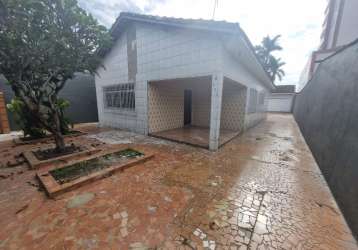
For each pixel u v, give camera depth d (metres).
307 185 2.69
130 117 6.84
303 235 1.68
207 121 8.02
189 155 4.05
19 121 5.33
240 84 5.95
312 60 11.48
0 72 3.08
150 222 1.83
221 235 1.67
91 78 9.55
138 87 6.21
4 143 5.14
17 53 2.93
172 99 7.04
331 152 2.88
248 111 7.40
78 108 9.16
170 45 4.91
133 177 2.90
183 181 2.77
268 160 3.77
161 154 4.11
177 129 7.18
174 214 1.97
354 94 2.45
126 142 5.23
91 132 6.83
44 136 5.71
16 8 2.56
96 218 1.88
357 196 1.78
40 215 1.93
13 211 2.00
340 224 1.84
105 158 3.70
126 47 6.39
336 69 3.64
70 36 3.34
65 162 3.59
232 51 4.55
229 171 3.17
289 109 19.05
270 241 1.61
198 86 7.98
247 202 2.21
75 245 1.54
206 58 4.21
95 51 4.03
